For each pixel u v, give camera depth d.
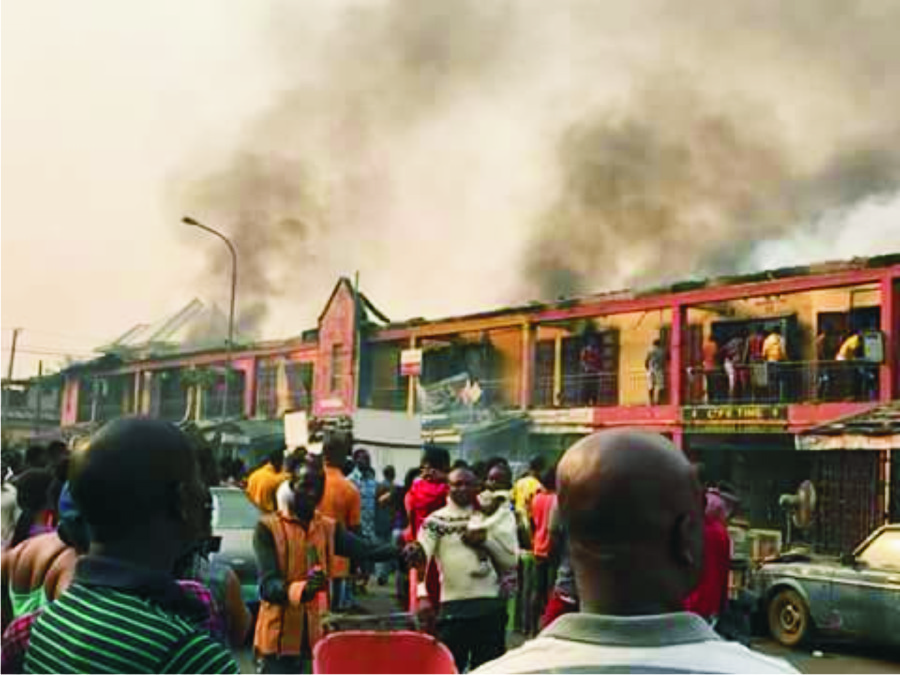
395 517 11.74
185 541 2.24
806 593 9.49
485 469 8.95
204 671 2.05
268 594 4.87
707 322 16.86
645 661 1.60
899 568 8.98
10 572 4.14
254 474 9.33
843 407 14.41
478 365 19.36
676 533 1.70
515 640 8.77
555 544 5.85
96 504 2.15
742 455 15.63
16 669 2.22
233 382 20.59
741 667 1.60
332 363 20.20
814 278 15.45
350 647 3.54
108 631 2.03
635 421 17.12
